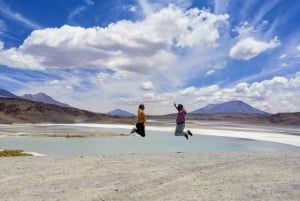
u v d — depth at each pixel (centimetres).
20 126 11412
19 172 1239
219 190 1021
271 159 1559
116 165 1380
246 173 1252
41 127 10700
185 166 1366
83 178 1157
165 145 4303
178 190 1023
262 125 15025
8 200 917
